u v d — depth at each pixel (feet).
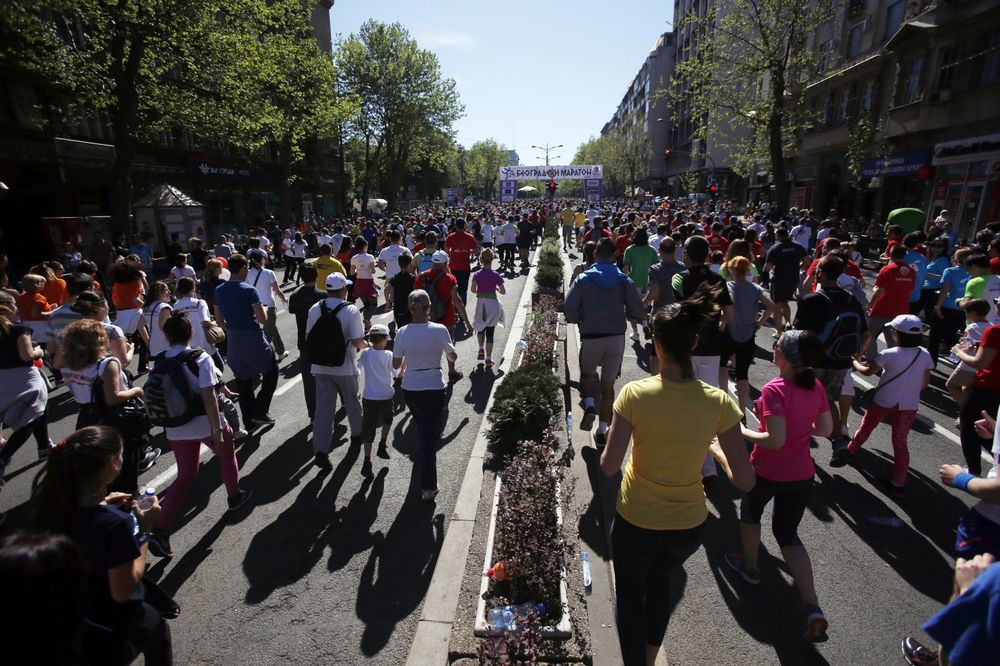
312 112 96.07
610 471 8.60
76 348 13.66
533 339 25.08
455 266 37.99
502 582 11.48
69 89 62.59
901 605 11.84
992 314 23.13
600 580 12.26
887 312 23.76
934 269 30.25
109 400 13.76
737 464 8.33
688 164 243.60
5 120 57.82
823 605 11.84
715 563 13.17
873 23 86.33
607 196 360.69
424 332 15.57
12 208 63.16
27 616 5.23
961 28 64.54
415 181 288.71
